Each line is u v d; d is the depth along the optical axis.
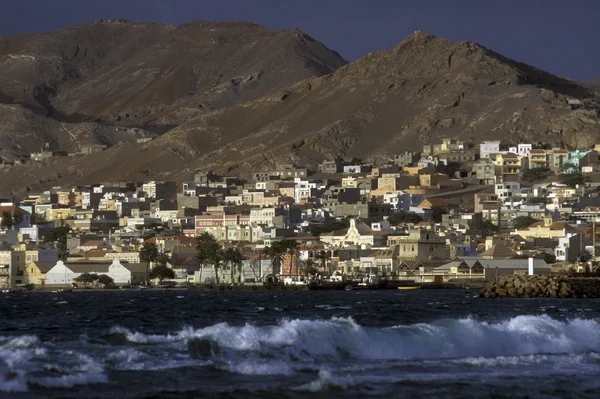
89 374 152.12
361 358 173.88
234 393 143.12
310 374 157.00
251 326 183.00
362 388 147.25
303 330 177.75
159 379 151.25
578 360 173.38
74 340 186.75
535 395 145.00
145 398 140.12
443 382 152.12
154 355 167.12
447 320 191.25
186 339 175.50
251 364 162.12
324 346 175.50
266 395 142.62
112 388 145.25
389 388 147.62
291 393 143.75
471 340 185.12
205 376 153.75
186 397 141.00
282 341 174.50
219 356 167.88
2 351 167.25
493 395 144.50
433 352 179.75
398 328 186.00
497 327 192.50
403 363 168.50
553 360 172.75
